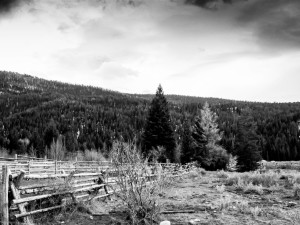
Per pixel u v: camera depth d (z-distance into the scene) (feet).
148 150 129.70
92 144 299.58
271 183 49.52
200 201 34.09
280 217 26.05
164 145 139.33
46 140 286.46
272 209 29.25
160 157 122.11
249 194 40.09
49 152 186.09
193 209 29.50
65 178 28.73
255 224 23.65
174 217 26.08
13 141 271.90
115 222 23.91
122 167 25.46
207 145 129.39
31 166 71.87
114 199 34.32
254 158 130.11
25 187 23.16
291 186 45.44
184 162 140.36
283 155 307.58
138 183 24.84
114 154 26.18
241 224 23.70
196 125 134.62
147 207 24.57
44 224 22.06
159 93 147.23
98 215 26.43
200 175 82.43
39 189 25.41
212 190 45.24
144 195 25.11
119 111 490.90
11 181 21.21
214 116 135.13
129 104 613.93
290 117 404.98
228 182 52.75
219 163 130.72
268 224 23.65
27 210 23.21
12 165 65.05
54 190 26.16
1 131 303.89
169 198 35.96
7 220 20.06
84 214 25.95
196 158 130.21
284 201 34.19
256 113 496.64
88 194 30.96
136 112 472.44
